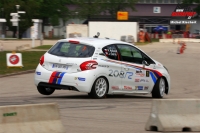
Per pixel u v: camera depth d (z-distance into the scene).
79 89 29.39
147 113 25.39
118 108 26.92
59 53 30.45
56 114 18.00
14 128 16.75
